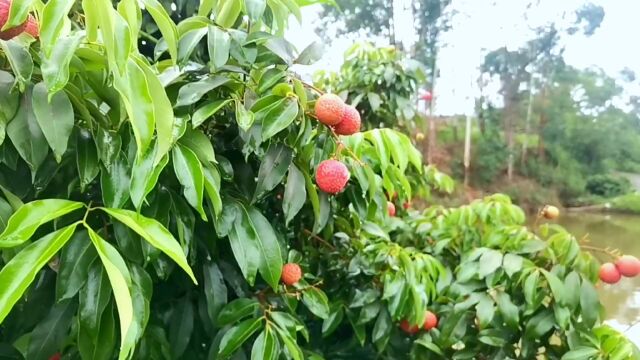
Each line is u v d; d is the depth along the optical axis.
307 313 1.33
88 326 0.62
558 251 1.38
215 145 0.93
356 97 2.06
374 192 1.02
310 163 0.95
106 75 0.63
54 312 0.74
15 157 0.66
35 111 0.58
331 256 1.32
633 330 1.76
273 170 0.84
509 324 1.31
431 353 1.43
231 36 0.81
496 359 1.35
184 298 0.93
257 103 0.80
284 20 0.98
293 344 0.84
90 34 0.56
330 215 1.11
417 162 1.18
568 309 1.28
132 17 0.56
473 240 1.70
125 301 0.43
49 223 0.71
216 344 0.89
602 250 1.44
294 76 0.86
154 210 0.75
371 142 1.14
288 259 1.07
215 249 0.92
